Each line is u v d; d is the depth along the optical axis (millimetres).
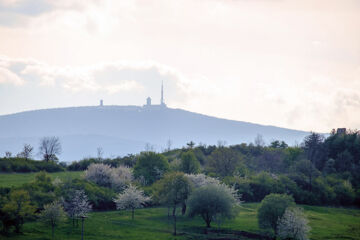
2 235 130875
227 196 159000
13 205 135000
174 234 146125
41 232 138375
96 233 141750
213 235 147500
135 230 148625
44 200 154375
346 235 153750
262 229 156125
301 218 140750
